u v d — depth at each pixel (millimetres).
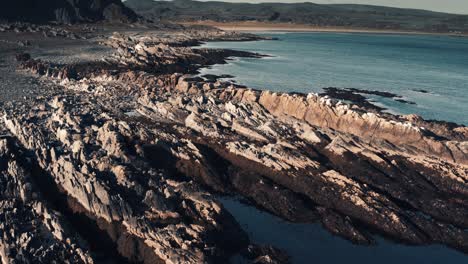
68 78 109188
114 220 46250
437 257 47062
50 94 92875
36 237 42594
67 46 173750
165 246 42156
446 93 124938
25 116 71625
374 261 46031
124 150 58625
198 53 168625
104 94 94688
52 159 55594
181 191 50375
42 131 64438
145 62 139250
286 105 82875
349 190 56188
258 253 44969
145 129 69562
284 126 74750
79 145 57844
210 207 48000
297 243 48094
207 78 126125
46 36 199375
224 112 79625
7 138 62156
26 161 56219
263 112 82688
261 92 93188
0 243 41531
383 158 64125
